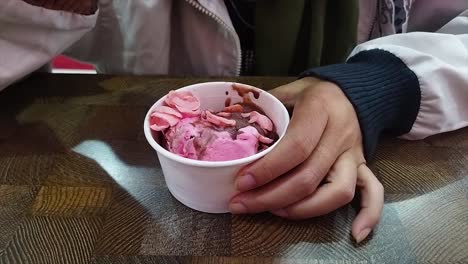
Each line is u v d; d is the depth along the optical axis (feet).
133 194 0.68
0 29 0.78
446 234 0.63
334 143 0.69
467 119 0.87
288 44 1.09
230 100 0.76
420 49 0.91
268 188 0.63
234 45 1.07
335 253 0.60
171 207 0.66
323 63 1.17
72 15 0.85
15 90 0.92
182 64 1.19
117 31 1.13
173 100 0.69
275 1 1.03
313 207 0.63
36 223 0.62
